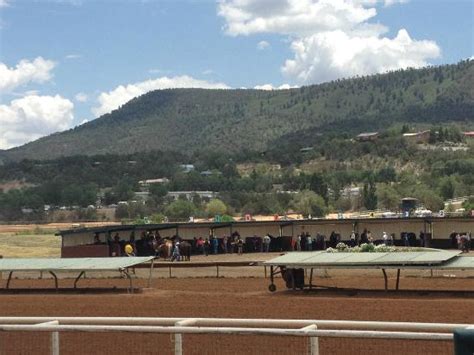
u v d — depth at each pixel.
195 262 47.00
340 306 24.38
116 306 25.75
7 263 33.38
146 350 13.09
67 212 186.38
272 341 12.77
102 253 53.53
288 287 30.70
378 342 13.04
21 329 10.01
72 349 13.20
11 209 185.25
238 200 176.50
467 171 194.50
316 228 65.31
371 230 63.91
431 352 12.27
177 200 174.38
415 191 153.38
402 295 27.98
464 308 23.56
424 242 60.47
